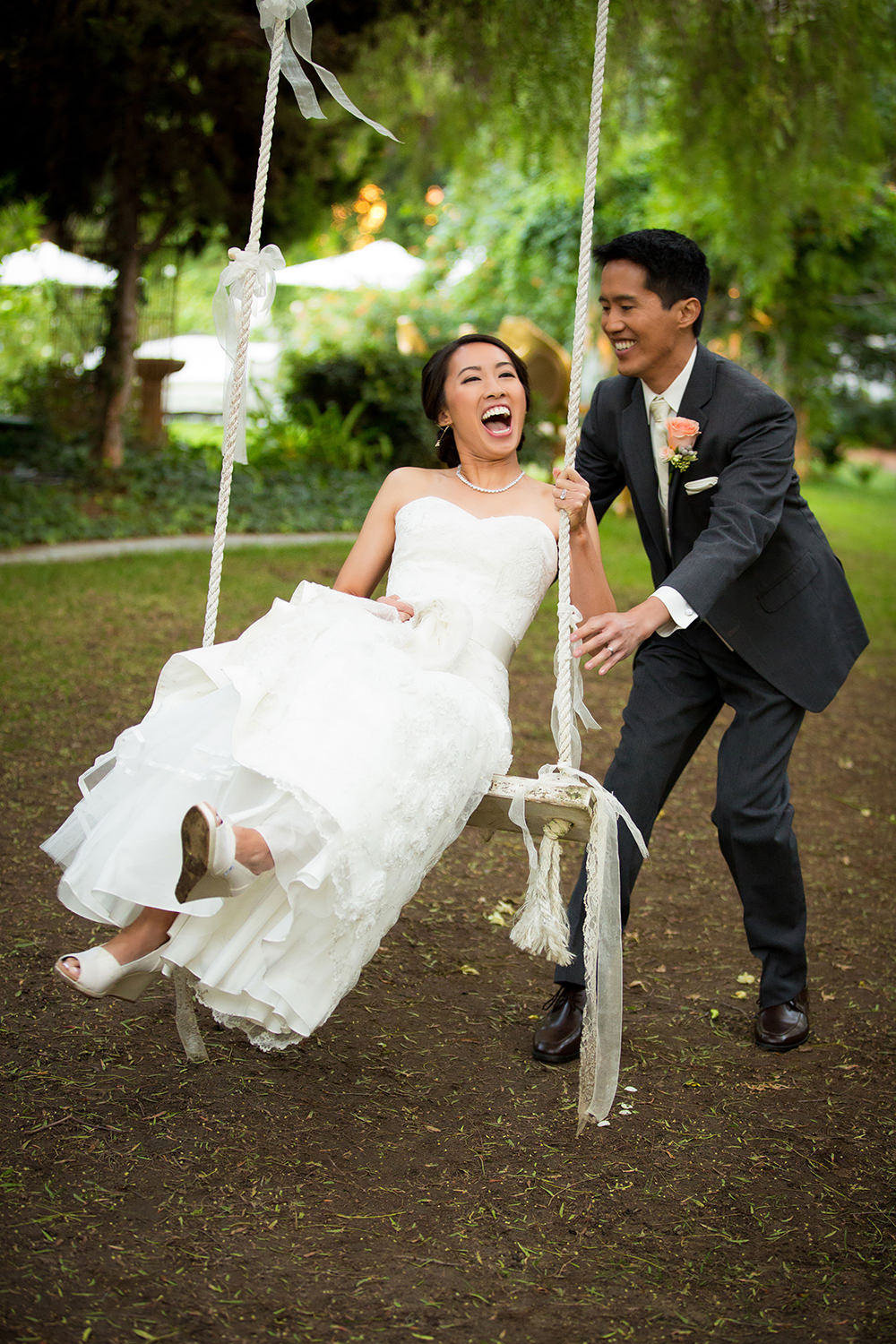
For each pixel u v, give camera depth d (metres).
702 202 11.65
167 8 8.20
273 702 2.47
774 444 2.93
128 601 7.67
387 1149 2.52
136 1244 2.13
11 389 13.79
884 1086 2.90
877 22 8.16
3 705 5.48
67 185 10.70
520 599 3.00
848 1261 2.22
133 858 2.36
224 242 12.12
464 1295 2.06
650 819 3.09
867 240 15.32
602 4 2.65
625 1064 2.96
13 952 3.27
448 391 3.03
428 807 2.48
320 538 10.77
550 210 15.16
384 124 10.95
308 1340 1.91
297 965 2.43
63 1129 2.48
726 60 8.51
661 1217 2.34
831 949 3.78
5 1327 1.88
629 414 3.09
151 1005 3.08
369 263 16.72
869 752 6.26
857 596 10.34
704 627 3.07
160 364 12.91
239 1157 2.44
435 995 3.30
